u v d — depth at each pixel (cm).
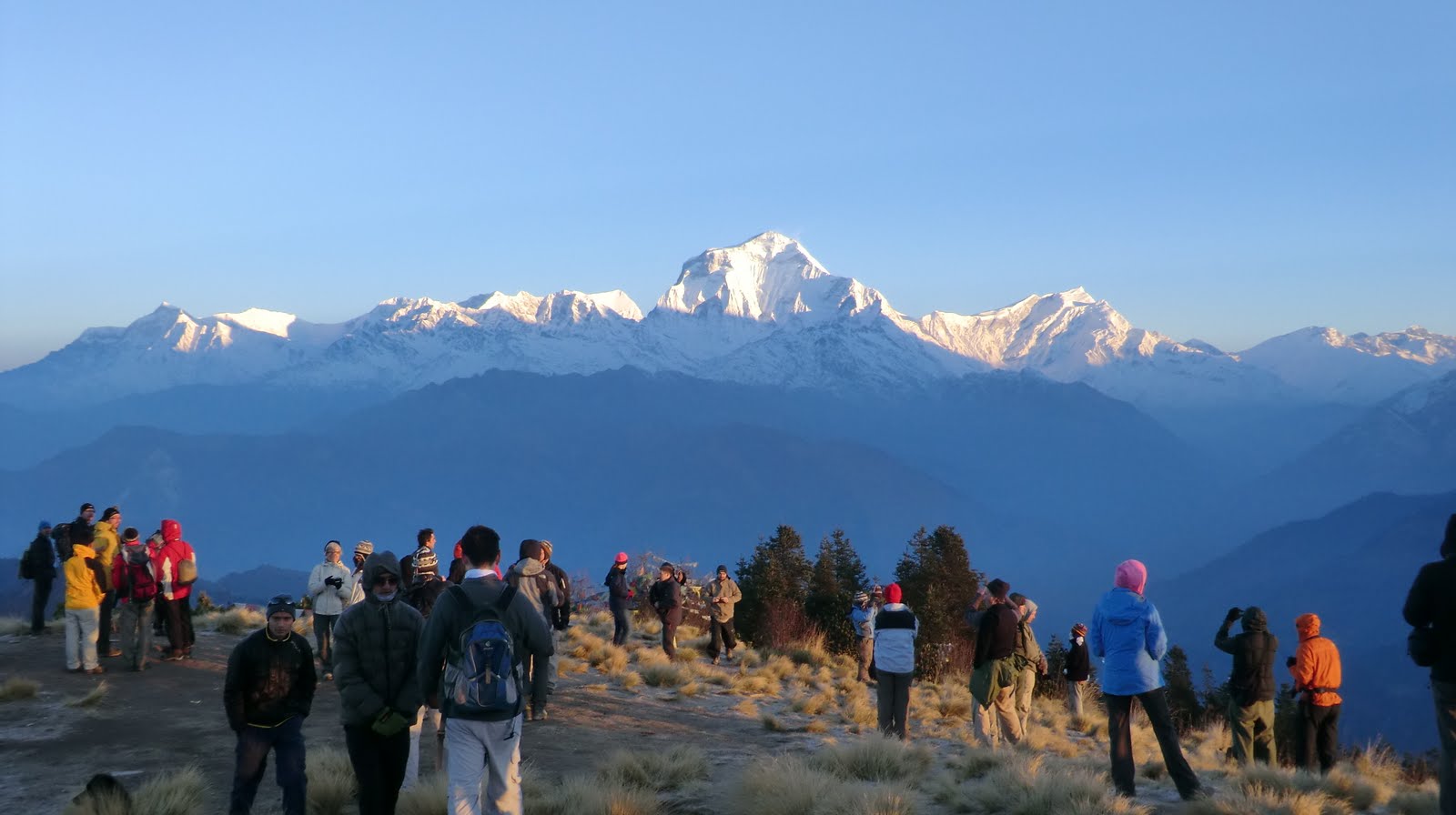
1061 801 800
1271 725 1196
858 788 823
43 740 1065
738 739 1272
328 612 1460
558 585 1323
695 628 2719
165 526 1540
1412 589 677
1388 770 1494
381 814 688
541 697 1273
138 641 1445
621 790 827
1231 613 1251
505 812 627
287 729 744
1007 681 1247
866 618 2061
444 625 634
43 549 1797
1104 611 928
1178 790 902
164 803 779
